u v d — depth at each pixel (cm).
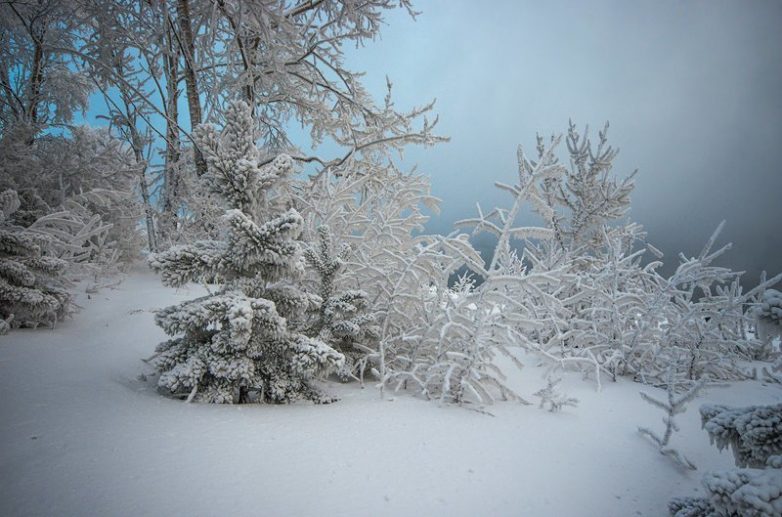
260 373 297
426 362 357
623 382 412
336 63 792
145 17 723
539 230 311
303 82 867
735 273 436
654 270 525
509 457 217
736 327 524
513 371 427
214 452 190
